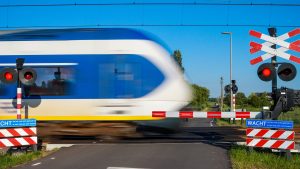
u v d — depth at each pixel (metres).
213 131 22.28
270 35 13.38
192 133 20.47
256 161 11.27
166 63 15.13
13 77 14.37
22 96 15.54
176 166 10.70
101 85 15.21
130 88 15.08
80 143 15.27
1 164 10.95
